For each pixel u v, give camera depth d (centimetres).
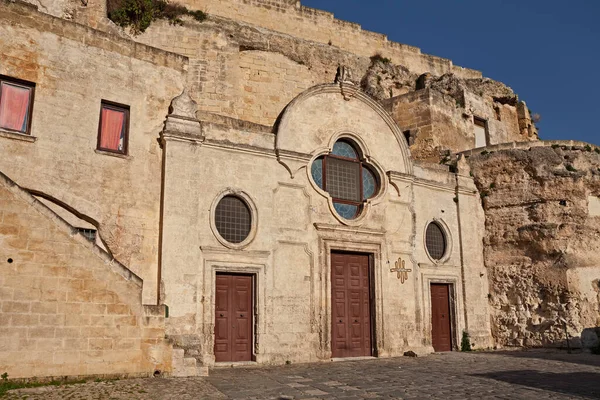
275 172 1845
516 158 2434
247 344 1684
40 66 1462
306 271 1841
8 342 1104
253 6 2958
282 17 3048
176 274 1544
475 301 2320
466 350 2223
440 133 2800
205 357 1563
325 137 2003
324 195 1941
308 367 1625
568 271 2248
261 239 1756
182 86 1727
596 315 2248
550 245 2300
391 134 2200
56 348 1154
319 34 3175
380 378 1369
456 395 1117
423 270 2173
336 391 1162
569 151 2428
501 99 3484
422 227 2219
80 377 1173
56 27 1506
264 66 2706
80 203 1463
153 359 1280
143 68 1656
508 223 2409
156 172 1622
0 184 1148
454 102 2989
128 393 1055
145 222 1567
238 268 1689
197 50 2361
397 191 2153
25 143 1405
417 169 2267
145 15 2303
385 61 3344
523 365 1680
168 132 1612
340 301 1933
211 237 1658
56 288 1173
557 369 1577
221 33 2419
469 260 2345
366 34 3372
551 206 2345
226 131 1764
